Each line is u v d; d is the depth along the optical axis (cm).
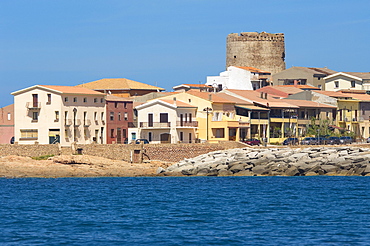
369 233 12619
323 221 13862
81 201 17050
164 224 13675
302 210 15312
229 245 11750
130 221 14050
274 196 17712
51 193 18662
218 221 13950
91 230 13112
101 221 14075
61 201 17062
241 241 12031
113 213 15125
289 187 19688
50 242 12081
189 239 12225
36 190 19388
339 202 16538
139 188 19738
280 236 12400
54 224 13762
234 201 16825
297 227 13225
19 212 15350
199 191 18900
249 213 14938
